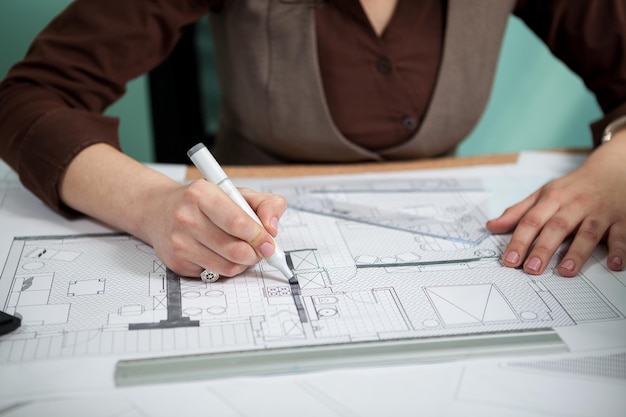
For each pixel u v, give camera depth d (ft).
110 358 1.64
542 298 1.93
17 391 1.53
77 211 2.39
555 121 5.25
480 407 1.51
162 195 2.09
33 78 2.57
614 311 1.88
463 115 3.03
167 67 3.95
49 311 1.82
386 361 1.64
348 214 2.41
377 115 2.96
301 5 2.77
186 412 1.48
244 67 2.93
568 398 1.55
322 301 1.89
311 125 2.94
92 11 2.64
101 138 2.39
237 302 1.88
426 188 2.63
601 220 2.22
